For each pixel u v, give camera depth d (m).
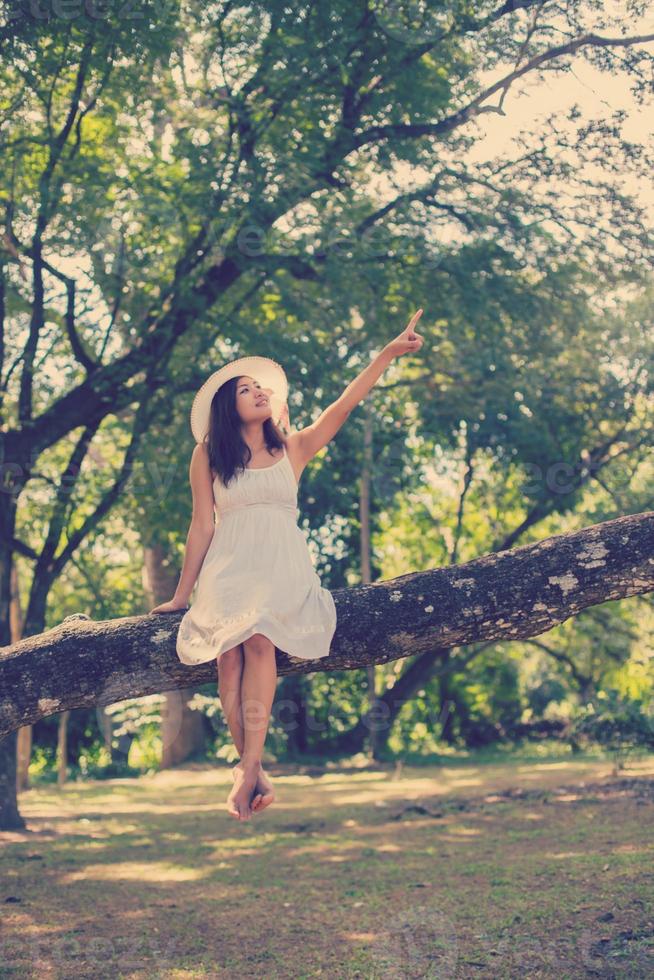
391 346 4.20
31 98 12.52
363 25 12.00
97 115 12.76
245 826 13.23
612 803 12.85
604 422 21.12
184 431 13.36
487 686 29.17
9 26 10.95
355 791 17.94
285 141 12.56
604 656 25.95
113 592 23.97
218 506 4.09
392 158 13.13
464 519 28.50
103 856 10.75
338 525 26.70
